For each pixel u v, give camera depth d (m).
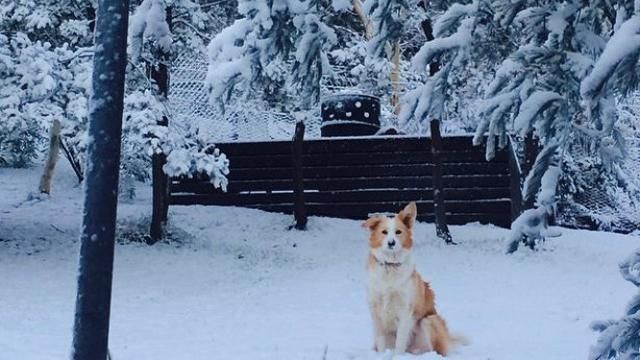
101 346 4.61
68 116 12.84
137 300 11.15
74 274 12.72
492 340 8.23
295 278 13.23
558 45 5.12
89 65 12.80
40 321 9.24
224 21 16.75
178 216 17.84
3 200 18.36
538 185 5.11
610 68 4.06
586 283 12.69
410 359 6.78
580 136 5.29
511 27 5.81
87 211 4.64
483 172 18.17
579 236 18.06
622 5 4.71
